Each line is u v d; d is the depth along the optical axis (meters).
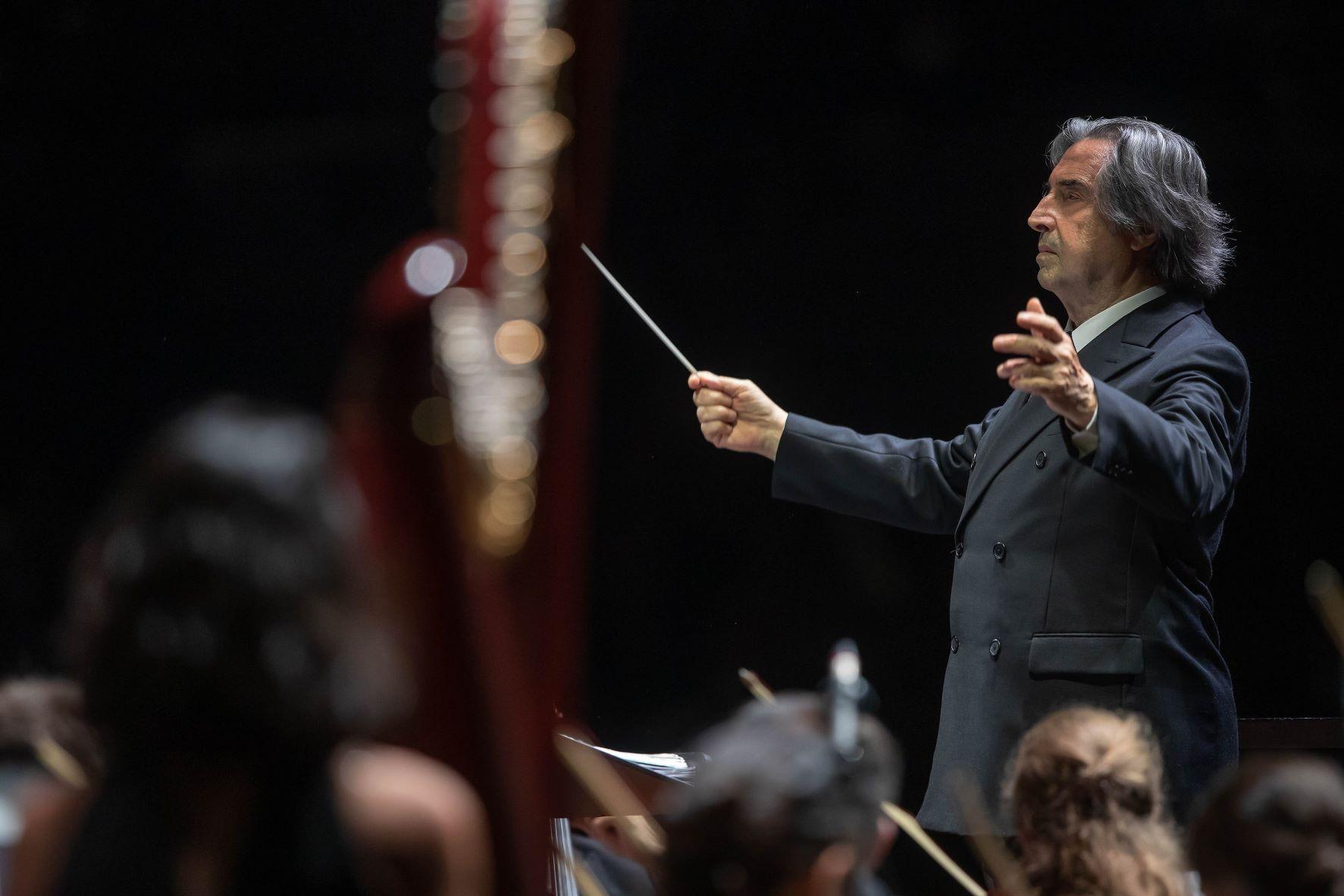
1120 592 10.21
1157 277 11.38
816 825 4.62
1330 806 5.77
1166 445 9.45
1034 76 21.30
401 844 3.97
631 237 21.98
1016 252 21.56
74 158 21.52
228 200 21.73
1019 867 7.48
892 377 21.92
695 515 22.08
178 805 3.97
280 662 3.81
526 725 3.07
